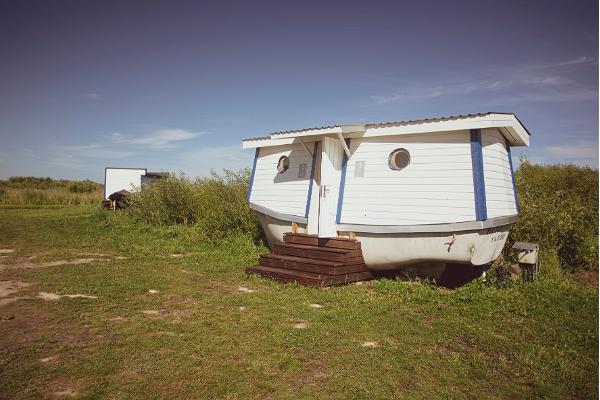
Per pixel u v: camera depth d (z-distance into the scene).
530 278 10.20
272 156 12.20
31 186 47.97
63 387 4.29
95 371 4.61
